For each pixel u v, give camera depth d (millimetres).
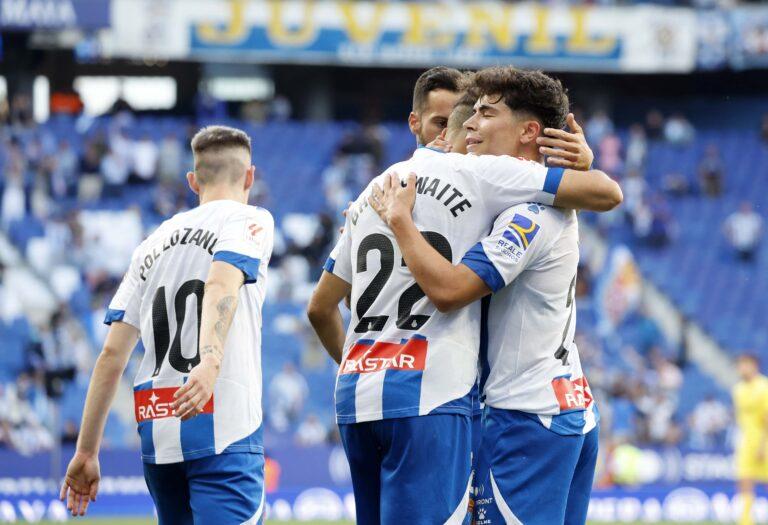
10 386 30641
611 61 49031
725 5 51188
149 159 45875
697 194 51469
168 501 9203
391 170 8680
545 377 8461
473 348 8312
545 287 8453
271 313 39812
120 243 41969
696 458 31922
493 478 8438
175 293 9078
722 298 45406
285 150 50156
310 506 28656
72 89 55000
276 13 47500
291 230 45031
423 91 10281
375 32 48156
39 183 44562
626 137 53719
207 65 55000
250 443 8961
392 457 8109
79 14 45438
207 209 9281
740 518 30406
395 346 8180
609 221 47500
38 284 39312
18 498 26484
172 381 8938
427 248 8062
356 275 8469
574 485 8852
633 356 39500
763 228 50156
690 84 57750
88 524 24828
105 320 9430
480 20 48531
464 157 8555
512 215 8289
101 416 9312
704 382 40188
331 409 36219
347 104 57344
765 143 54094
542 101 8773
